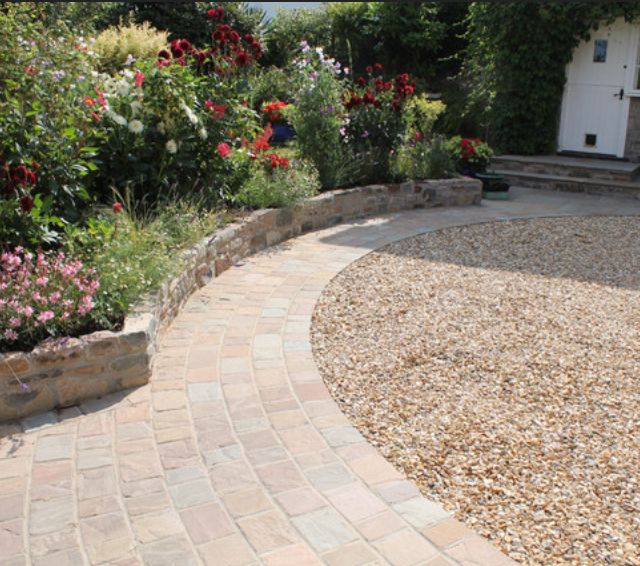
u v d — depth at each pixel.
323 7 13.92
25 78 4.53
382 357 3.93
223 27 6.38
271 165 6.62
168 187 5.38
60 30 5.93
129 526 2.45
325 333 4.26
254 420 3.19
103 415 3.22
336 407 3.33
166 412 3.25
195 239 4.99
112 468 2.79
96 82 5.33
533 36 10.00
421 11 12.47
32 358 3.15
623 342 4.19
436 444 3.03
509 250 6.28
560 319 4.57
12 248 3.83
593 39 10.04
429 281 5.32
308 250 6.10
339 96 7.63
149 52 9.58
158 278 4.07
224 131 5.84
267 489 2.67
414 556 2.33
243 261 5.72
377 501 2.62
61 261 3.66
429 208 8.06
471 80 11.68
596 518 2.55
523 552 2.36
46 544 2.35
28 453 2.89
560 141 10.69
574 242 6.61
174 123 5.41
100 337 3.34
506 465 2.88
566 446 3.03
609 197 9.09
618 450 3.00
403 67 13.02
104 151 5.09
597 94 10.20
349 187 7.52
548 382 3.65
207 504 2.58
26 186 3.86
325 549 2.35
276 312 4.58
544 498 2.66
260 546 2.36
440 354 3.98
